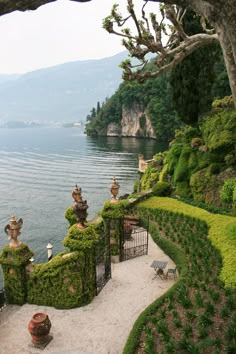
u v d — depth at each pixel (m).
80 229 11.96
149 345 8.86
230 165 21.16
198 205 20.64
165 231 17.20
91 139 140.12
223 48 6.74
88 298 12.02
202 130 24.05
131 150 95.44
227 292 10.75
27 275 12.09
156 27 11.32
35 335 9.79
